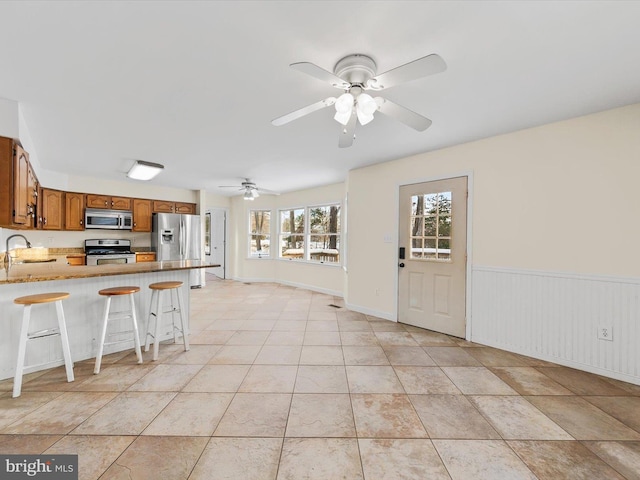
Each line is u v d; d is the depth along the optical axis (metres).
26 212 2.80
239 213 7.41
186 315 3.41
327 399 2.06
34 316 2.40
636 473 1.44
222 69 1.83
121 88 2.07
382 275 4.12
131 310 2.61
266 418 1.84
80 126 2.76
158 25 1.44
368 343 3.16
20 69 1.83
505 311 2.98
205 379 2.33
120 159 3.94
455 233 3.37
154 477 1.38
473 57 1.70
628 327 2.33
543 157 2.73
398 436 1.69
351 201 4.56
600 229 2.45
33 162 3.80
